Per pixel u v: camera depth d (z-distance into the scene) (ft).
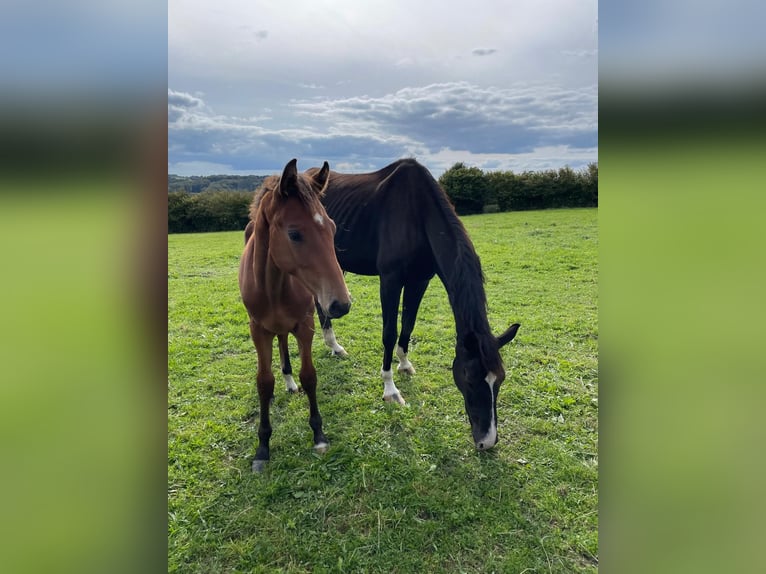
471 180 63.31
